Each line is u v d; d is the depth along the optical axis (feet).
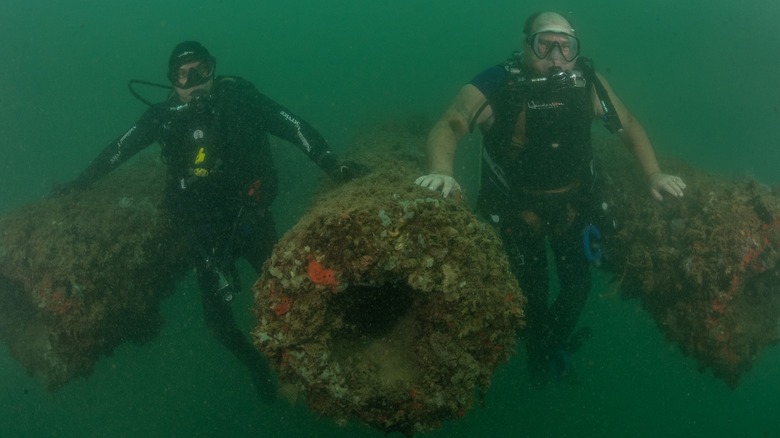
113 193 16.07
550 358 14.39
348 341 6.98
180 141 13.15
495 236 7.53
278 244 6.77
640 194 14.33
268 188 14.26
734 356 12.00
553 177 12.34
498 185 13.02
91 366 14.57
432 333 6.42
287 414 18.70
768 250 11.83
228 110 13.14
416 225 6.36
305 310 6.25
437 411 6.50
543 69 11.85
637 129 13.28
